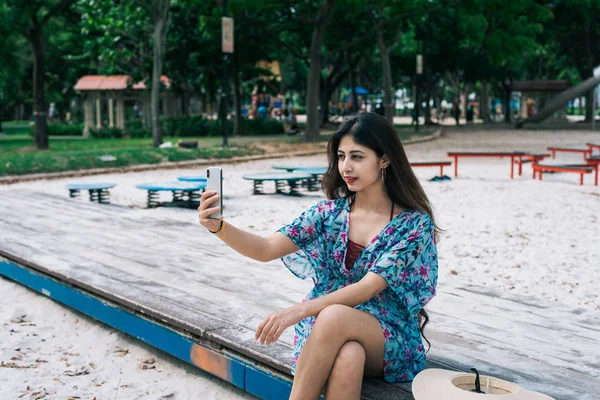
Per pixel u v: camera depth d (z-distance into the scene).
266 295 5.12
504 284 6.95
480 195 13.82
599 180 16.67
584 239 9.30
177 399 4.29
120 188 15.31
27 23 23.47
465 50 47.12
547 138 34.06
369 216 3.25
